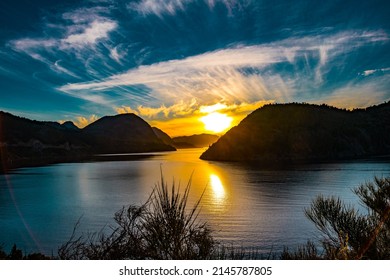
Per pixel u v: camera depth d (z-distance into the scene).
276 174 100.69
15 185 91.25
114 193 73.12
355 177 84.50
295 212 46.09
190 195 63.22
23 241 33.50
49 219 46.19
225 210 48.31
